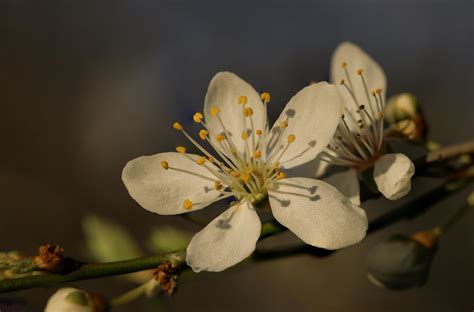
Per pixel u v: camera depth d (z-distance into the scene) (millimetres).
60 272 131
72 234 261
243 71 241
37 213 262
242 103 140
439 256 235
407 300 240
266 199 137
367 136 143
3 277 131
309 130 138
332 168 145
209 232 134
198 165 139
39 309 182
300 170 143
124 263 133
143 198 137
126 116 264
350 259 249
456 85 238
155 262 133
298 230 133
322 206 134
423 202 149
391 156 139
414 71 240
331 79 150
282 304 251
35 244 260
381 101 145
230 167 140
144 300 155
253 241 134
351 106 148
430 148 150
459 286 234
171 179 138
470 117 236
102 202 263
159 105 255
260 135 140
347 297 246
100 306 141
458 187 149
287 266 253
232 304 251
